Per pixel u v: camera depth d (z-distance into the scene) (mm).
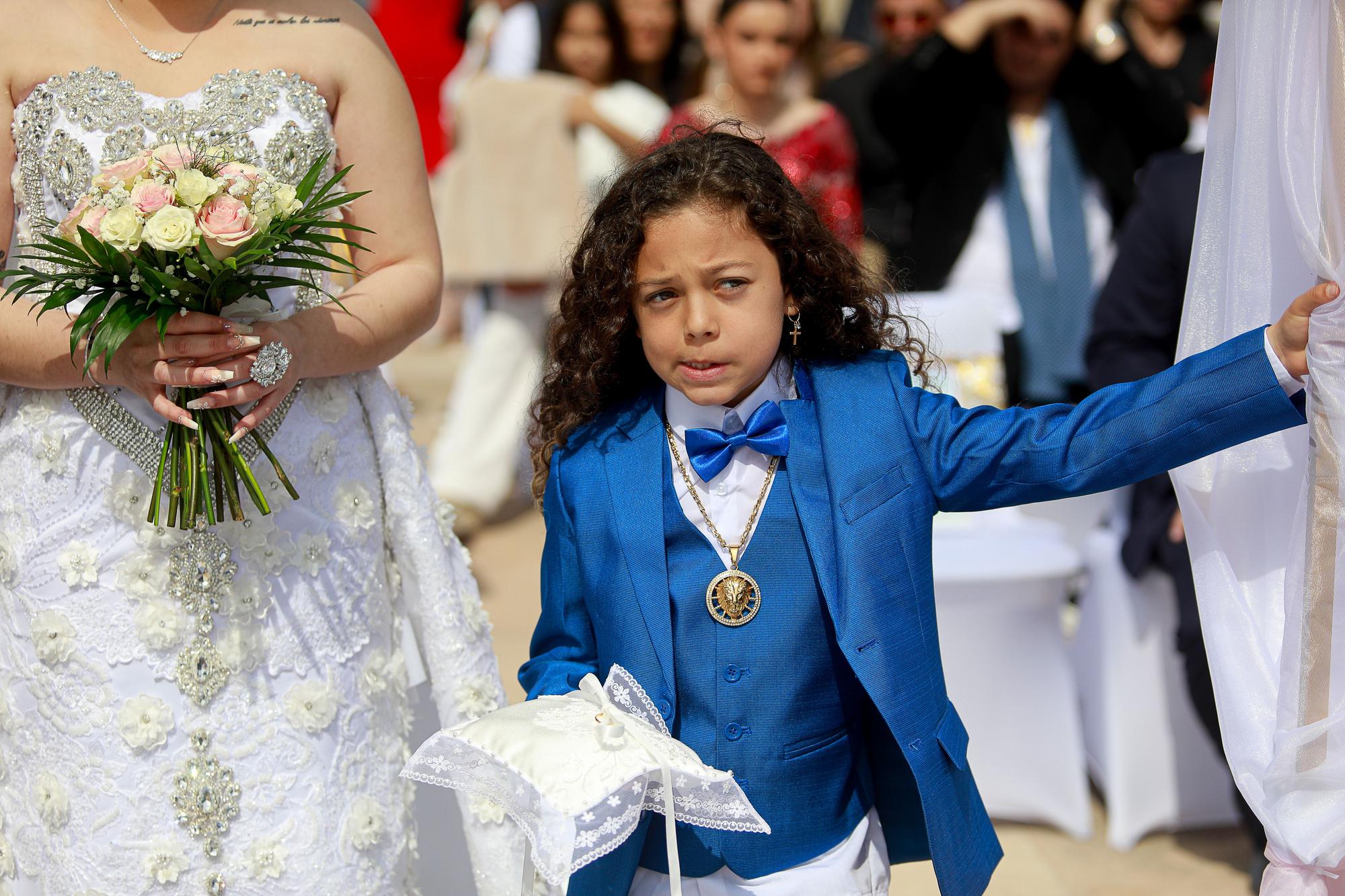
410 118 4887
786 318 4453
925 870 7082
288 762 4617
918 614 4141
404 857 4957
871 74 11305
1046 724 7395
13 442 4586
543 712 4008
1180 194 7086
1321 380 3719
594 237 4297
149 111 4477
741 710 4188
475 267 12391
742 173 4082
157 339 4238
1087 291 9305
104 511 4508
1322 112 3812
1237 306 4098
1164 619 7320
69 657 4516
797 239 4172
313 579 4668
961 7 9469
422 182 4895
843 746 4281
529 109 12180
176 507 4371
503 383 12656
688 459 4344
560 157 12227
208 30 4637
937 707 4164
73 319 4406
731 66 10133
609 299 4246
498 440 12719
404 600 5051
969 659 7387
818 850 4242
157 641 4492
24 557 4555
